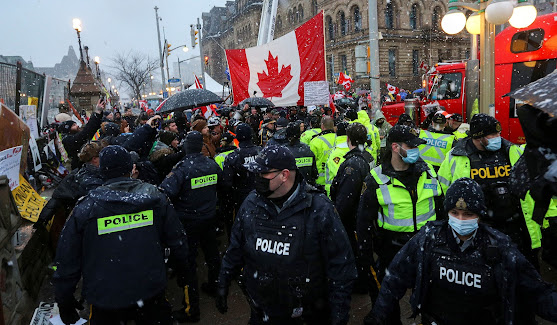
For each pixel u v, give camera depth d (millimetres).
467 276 2098
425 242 2230
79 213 2600
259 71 9859
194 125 5707
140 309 2754
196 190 3961
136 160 4445
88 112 18547
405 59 39625
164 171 5066
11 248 3666
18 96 6680
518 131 7645
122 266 2594
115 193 2660
